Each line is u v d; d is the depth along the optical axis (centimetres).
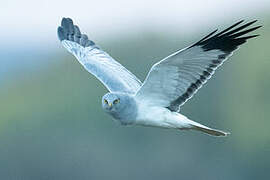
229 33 1093
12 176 2127
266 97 2361
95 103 2150
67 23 1337
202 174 2270
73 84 2203
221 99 2338
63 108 2155
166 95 1138
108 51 2283
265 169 2345
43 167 2112
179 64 1103
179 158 2233
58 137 2120
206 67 1106
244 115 2328
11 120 2167
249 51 2389
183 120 1140
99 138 2123
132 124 1159
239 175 2311
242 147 2322
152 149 2206
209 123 2306
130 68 2283
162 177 2244
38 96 2220
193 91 1123
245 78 2353
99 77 1224
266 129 2297
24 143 2152
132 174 2167
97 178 2097
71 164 2088
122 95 1145
